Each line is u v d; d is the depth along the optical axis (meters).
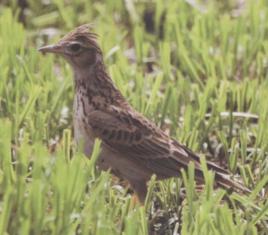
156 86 14.38
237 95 14.81
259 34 17.11
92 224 10.79
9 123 11.76
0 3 19.22
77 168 10.99
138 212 11.15
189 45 16.62
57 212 10.68
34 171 10.87
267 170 13.16
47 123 13.72
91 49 12.98
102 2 19.48
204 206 11.09
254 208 12.09
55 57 16.69
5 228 10.50
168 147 12.70
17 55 15.42
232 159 13.26
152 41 17.75
